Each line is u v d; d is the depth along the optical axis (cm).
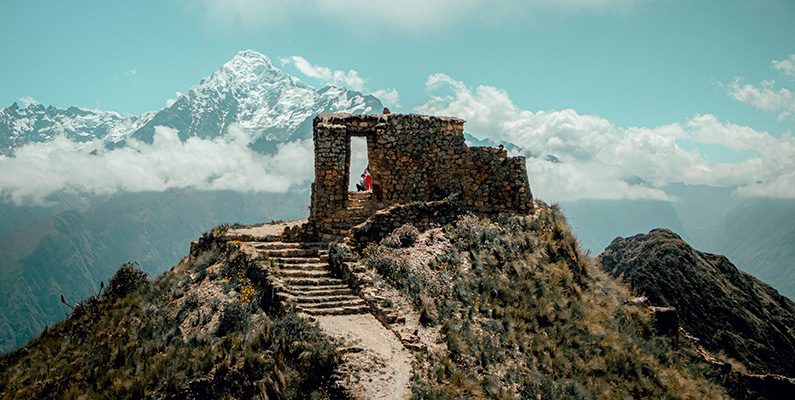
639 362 1950
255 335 1602
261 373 1443
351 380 1347
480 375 1574
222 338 1670
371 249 2236
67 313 2312
